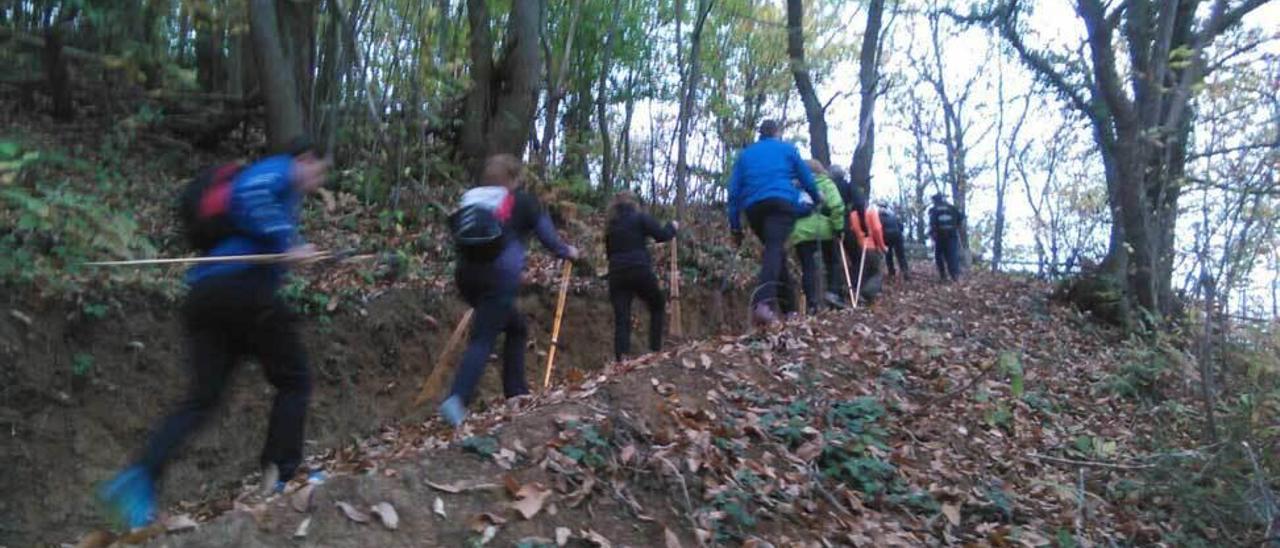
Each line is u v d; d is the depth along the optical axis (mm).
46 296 8547
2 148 6863
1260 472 6934
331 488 4832
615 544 5070
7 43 10547
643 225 9258
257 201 4969
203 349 4988
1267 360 8141
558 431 5742
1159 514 7125
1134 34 13445
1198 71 11867
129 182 11570
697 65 18266
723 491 5621
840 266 12234
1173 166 12164
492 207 6438
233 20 12758
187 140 13992
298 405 5191
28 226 7523
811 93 20094
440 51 14477
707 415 6457
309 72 13586
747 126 20609
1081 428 8742
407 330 10656
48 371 8406
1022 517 6641
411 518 4844
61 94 12102
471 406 10445
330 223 12039
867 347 8992
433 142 14938
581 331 12328
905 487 6453
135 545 4430
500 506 5047
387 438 8602
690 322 14148
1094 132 15500
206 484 8656
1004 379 9383
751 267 16141
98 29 10117
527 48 14992
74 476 8297
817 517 5852
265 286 5004
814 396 7270
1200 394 8844
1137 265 13227
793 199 9766
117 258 8281
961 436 7598
